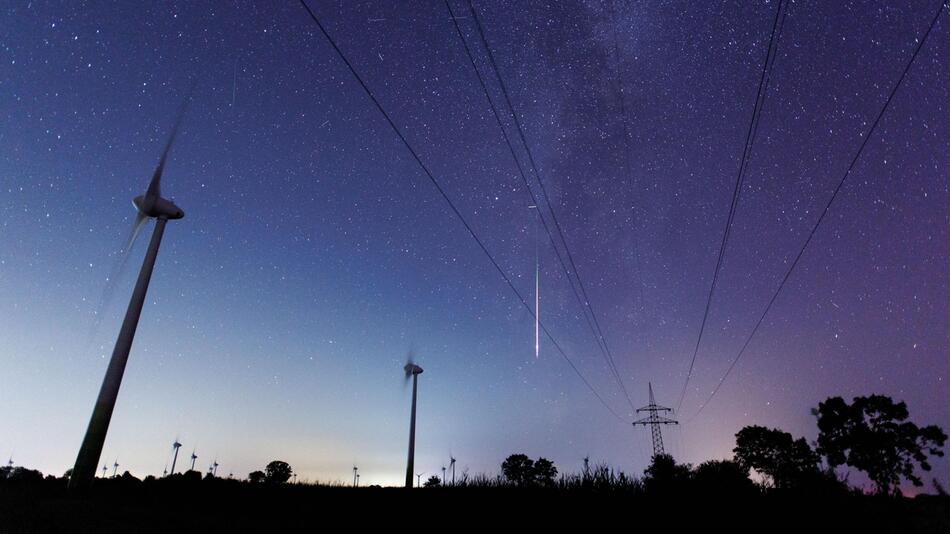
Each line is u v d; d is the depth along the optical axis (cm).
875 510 944
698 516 1003
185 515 1188
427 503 1356
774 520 936
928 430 3828
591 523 1012
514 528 1008
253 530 1008
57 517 1029
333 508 1376
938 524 816
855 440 3881
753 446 4028
